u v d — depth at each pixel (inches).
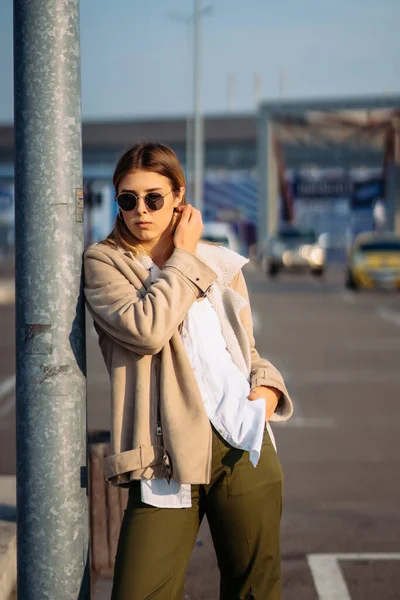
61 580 124.3
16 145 125.6
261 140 2253.9
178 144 3036.4
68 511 124.6
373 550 236.1
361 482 309.7
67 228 124.8
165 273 122.8
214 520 124.3
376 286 1277.1
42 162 123.8
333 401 463.8
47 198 123.9
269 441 128.0
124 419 122.6
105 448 206.5
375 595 203.3
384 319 895.7
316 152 2783.0
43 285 124.2
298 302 1107.9
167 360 122.1
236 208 3021.7
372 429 396.8
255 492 122.6
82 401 126.6
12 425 407.5
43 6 123.6
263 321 868.6
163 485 120.8
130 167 127.3
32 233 124.3
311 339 727.7
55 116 124.0
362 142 2554.1
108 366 125.3
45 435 124.0
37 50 123.9
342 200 2674.7
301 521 263.1
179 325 125.8
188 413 121.3
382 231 2655.0
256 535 123.6
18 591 126.6
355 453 352.2
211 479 122.7
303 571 219.6
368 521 263.3
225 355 127.0
